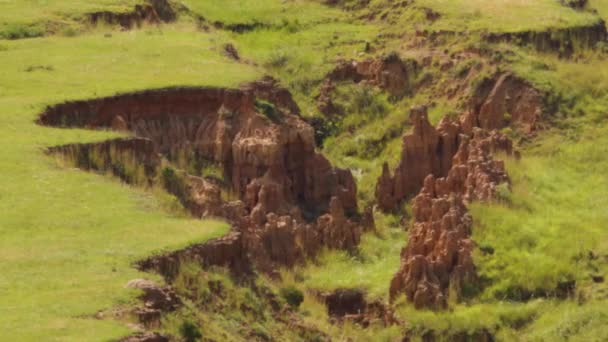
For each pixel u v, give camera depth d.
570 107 72.31
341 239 59.66
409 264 55.12
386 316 54.38
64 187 50.47
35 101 60.06
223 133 62.28
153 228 47.09
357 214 63.78
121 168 54.59
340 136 74.19
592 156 68.56
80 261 43.38
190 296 43.75
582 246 57.78
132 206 49.25
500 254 57.09
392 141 72.94
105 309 39.34
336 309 55.38
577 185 65.75
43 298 39.94
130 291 40.59
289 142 63.25
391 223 64.38
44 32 74.81
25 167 52.16
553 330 52.97
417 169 66.44
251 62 73.75
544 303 54.84
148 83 63.50
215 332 42.22
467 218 58.31
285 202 61.31
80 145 55.22
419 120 66.75
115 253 44.31
